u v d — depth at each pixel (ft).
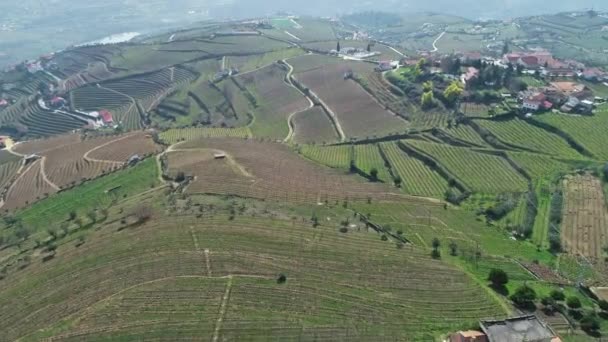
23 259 484.74
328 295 367.66
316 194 570.87
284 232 459.32
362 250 429.38
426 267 402.52
